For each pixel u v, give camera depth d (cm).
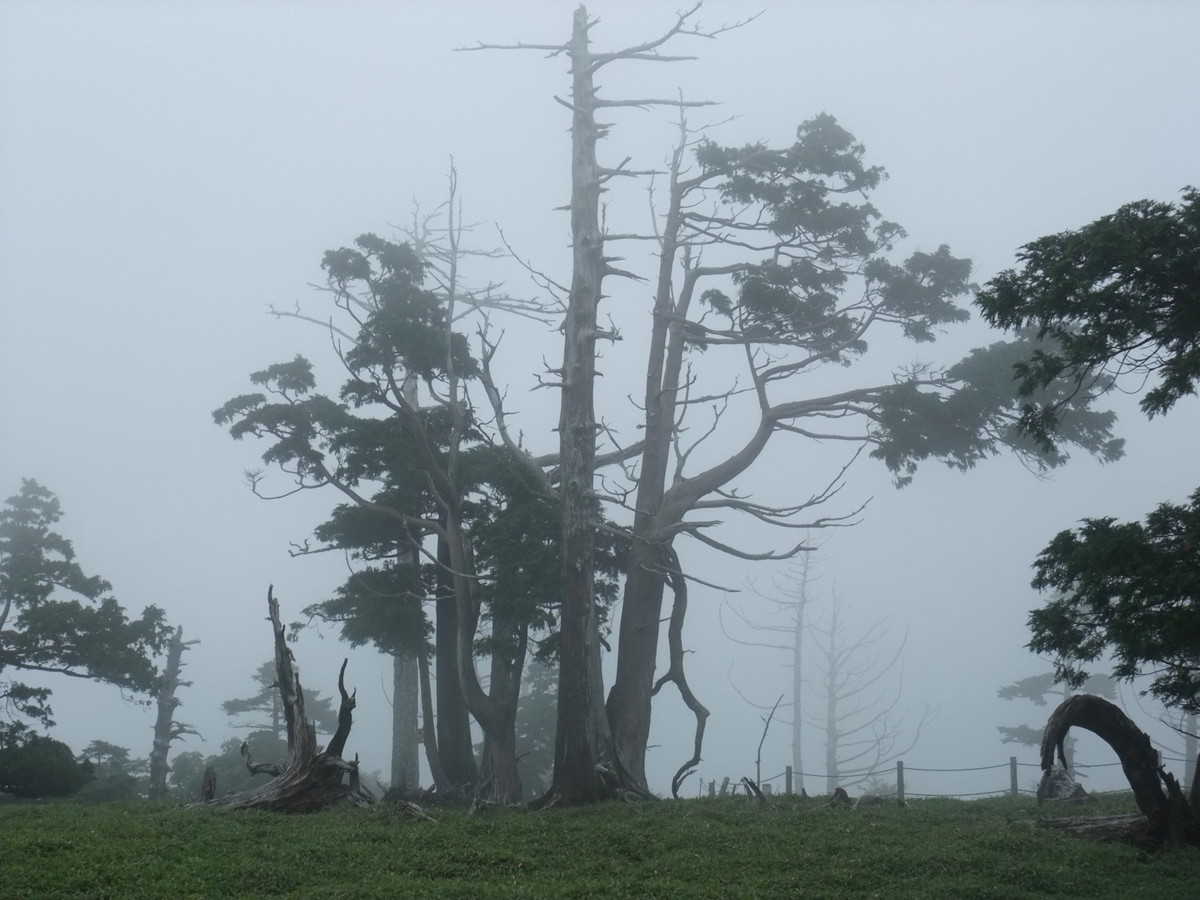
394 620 3500
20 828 1766
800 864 1612
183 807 2136
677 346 3294
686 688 2970
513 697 3017
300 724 2150
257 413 3391
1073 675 1659
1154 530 1497
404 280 3491
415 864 1562
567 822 2012
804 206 3203
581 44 3120
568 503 2691
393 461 3331
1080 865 1600
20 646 3516
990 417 3069
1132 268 1484
